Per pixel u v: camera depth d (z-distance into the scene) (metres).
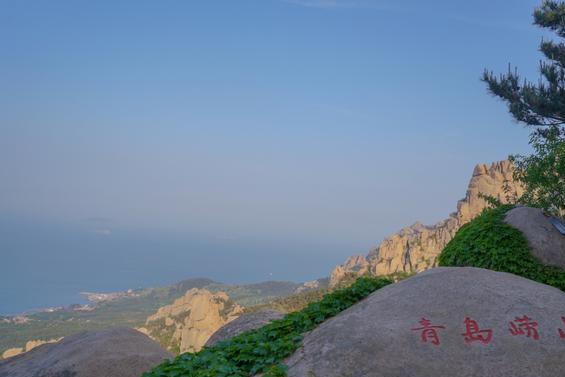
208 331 93.38
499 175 72.75
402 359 6.31
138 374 8.78
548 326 6.74
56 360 9.09
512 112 23.30
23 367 9.38
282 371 6.46
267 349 7.16
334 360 6.42
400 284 7.94
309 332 7.50
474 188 75.12
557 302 7.27
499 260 9.77
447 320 6.84
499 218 10.46
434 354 6.36
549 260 9.66
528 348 6.43
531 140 14.05
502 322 6.78
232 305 104.94
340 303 8.35
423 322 6.83
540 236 9.91
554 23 23.36
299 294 82.75
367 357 6.36
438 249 79.94
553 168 13.30
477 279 7.67
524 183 14.72
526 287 7.62
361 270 88.81
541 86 22.66
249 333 8.39
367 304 7.57
